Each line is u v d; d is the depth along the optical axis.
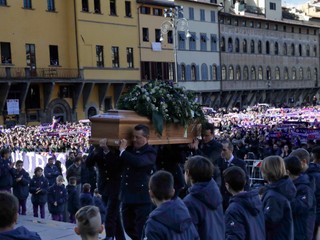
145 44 53.97
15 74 42.12
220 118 40.28
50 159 16.48
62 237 8.38
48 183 14.86
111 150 7.00
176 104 7.19
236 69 69.75
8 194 3.99
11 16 42.53
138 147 6.56
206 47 64.12
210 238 4.96
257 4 77.00
